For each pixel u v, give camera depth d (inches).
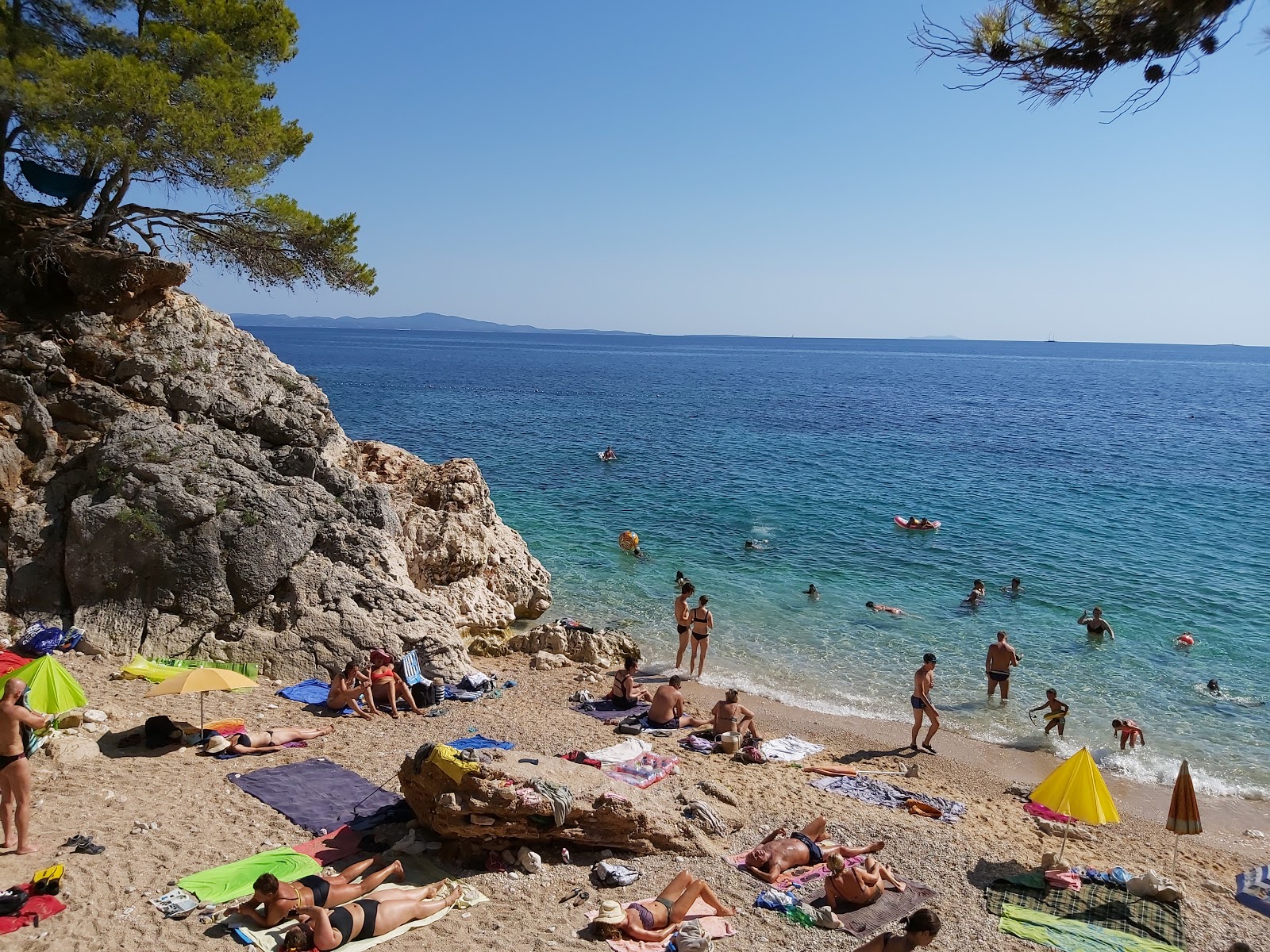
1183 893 481.7
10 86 783.7
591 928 398.0
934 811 577.9
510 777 454.6
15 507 730.8
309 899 384.2
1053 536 1450.5
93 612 690.2
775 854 471.2
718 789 563.2
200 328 915.4
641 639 952.3
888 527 1491.1
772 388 5255.9
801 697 812.0
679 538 1380.4
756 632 978.1
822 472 2038.6
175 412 823.7
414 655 707.4
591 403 3801.7
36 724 423.5
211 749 549.0
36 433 770.2
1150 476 2081.7
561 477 1875.0
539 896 423.8
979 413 3821.4
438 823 442.3
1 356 797.2
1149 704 815.1
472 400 3747.5
